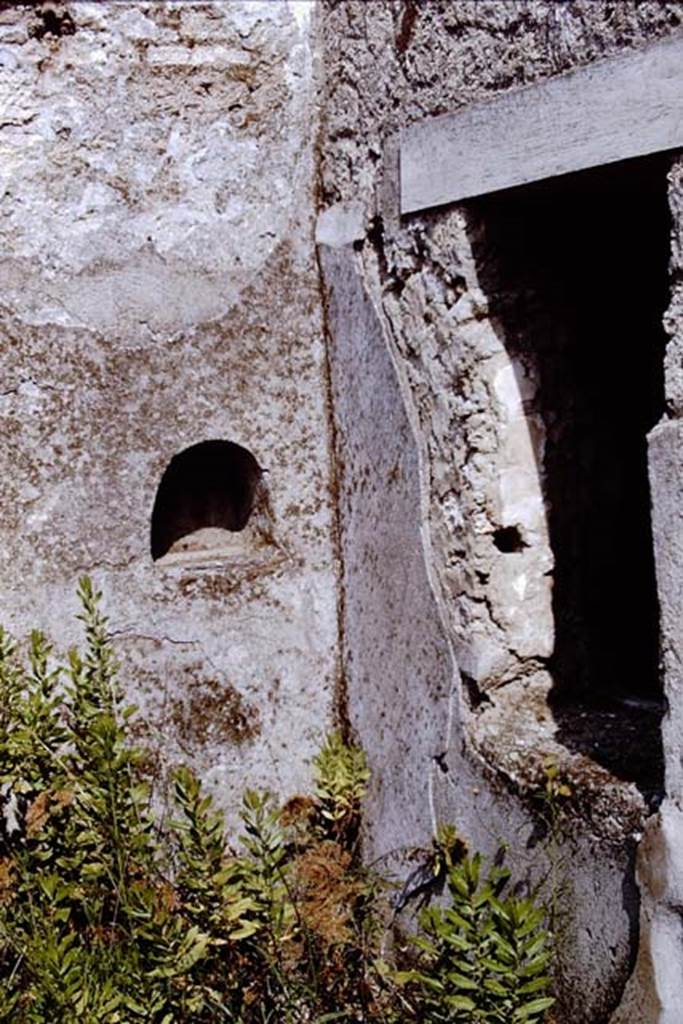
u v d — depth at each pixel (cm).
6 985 318
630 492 377
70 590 389
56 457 386
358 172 392
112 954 326
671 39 279
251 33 400
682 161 280
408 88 364
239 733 410
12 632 383
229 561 408
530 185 322
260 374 407
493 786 350
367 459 399
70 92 383
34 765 349
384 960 387
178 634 401
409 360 377
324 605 418
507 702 365
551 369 362
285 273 409
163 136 394
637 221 355
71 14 382
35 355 382
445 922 319
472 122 338
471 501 359
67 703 369
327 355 414
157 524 409
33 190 381
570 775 326
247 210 404
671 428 280
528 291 357
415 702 384
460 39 341
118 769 344
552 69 312
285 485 412
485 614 363
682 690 283
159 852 394
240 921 326
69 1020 299
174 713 402
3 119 377
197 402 400
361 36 385
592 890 317
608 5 295
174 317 396
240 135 401
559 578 368
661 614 286
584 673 373
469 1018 300
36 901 343
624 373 373
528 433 361
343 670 419
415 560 379
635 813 306
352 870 393
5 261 379
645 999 301
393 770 396
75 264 386
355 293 396
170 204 395
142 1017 311
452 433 362
